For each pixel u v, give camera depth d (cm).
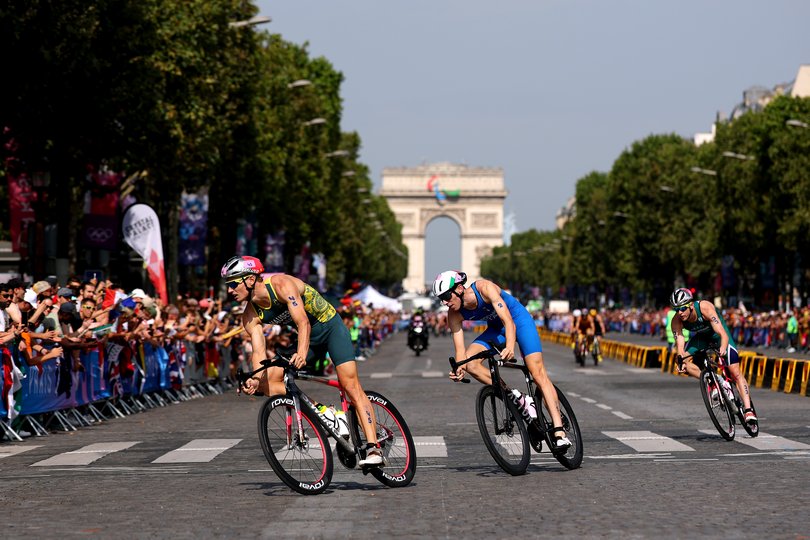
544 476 2403
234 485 2336
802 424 3584
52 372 3784
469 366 2406
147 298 5041
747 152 14688
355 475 2448
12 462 2892
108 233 6744
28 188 6625
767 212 13375
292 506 2023
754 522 1802
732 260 15575
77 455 3008
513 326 2362
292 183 11762
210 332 5791
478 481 2339
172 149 6644
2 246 8569
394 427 2272
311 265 16500
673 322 3144
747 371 6316
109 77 5597
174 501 2119
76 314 3953
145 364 4812
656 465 2578
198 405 4997
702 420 3834
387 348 14962
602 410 4356
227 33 8219
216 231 10406
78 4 5181
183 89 7362
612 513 1906
